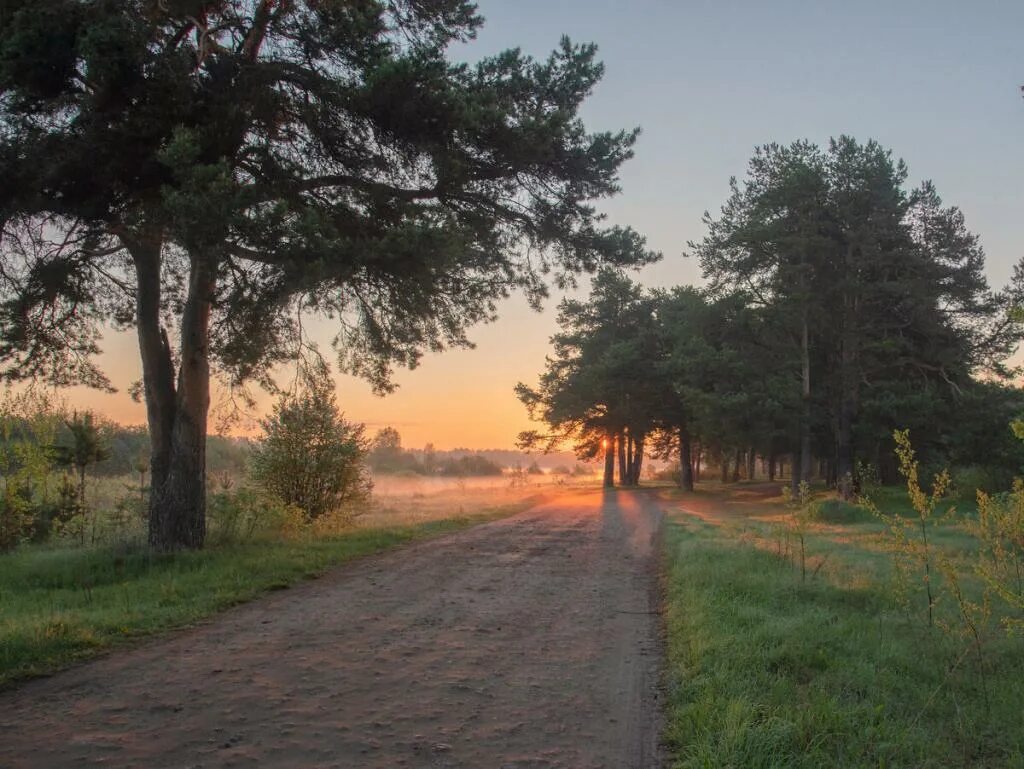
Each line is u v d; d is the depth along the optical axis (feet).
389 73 35.50
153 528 42.91
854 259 106.52
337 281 38.06
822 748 14.17
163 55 33.17
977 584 30.55
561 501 119.75
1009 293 107.14
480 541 52.80
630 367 156.87
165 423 44.19
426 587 33.63
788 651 20.16
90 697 17.75
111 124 32.83
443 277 42.52
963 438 102.01
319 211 38.50
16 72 30.81
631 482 221.87
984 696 16.88
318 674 19.76
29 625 23.75
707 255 124.36
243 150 37.29
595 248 49.21
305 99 38.88
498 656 21.79
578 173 45.50
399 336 48.55
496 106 39.68
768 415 110.93
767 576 32.30
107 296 50.16
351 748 14.66
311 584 34.45
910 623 23.13
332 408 58.39
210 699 17.61
